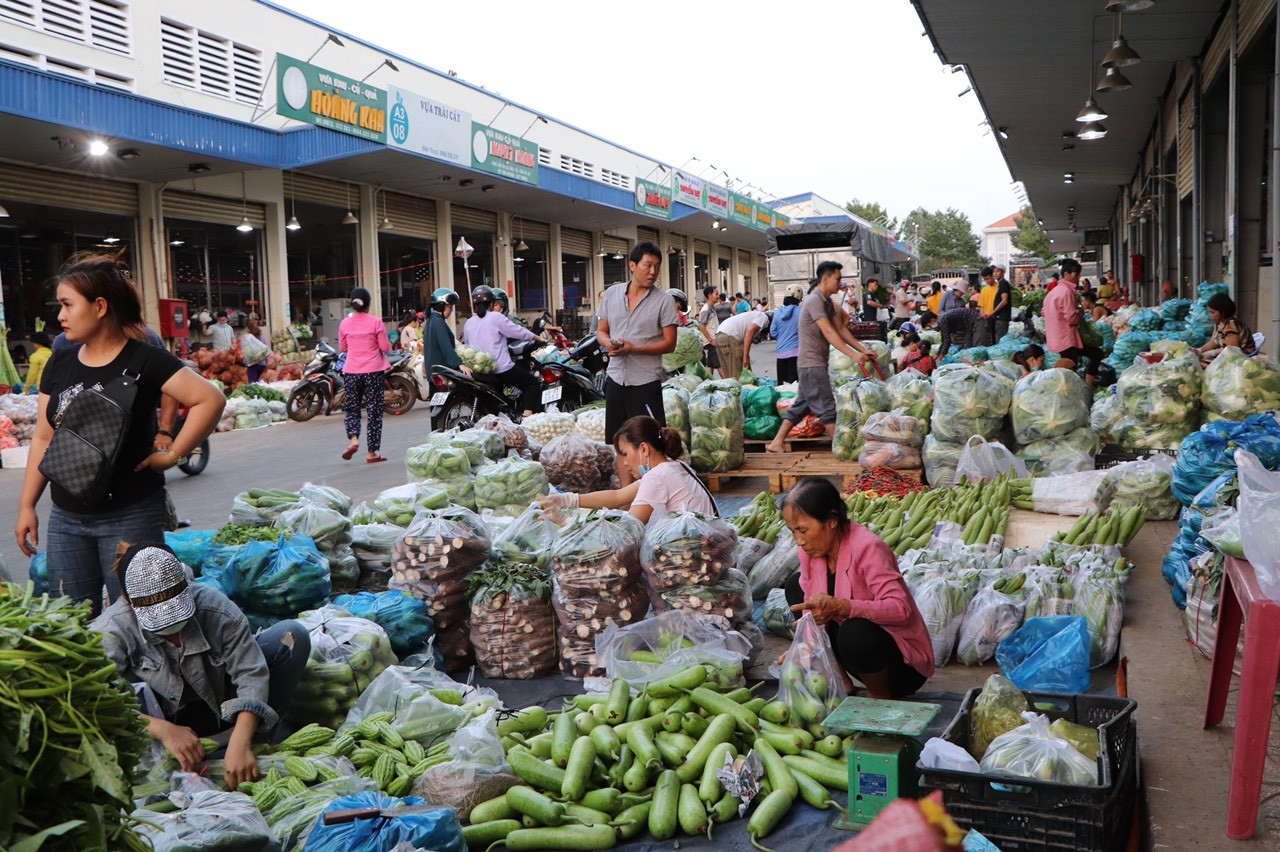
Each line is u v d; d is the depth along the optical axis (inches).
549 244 1449.3
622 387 295.1
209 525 319.9
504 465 287.9
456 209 1213.1
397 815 116.2
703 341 673.6
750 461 359.6
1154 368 294.2
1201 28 575.8
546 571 199.8
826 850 124.9
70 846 76.0
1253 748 113.0
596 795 134.6
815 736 148.0
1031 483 262.2
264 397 640.4
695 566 180.9
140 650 138.9
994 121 883.4
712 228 1852.9
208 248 868.0
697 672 155.7
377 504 245.9
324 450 487.8
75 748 76.4
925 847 24.5
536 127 1314.0
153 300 796.6
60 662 78.3
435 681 167.2
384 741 148.1
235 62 833.5
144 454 160.2
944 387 300.0
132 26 734.5
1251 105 522.9
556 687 182.4
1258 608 113.0
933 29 575.8
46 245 743.1
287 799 129.2
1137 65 694.5
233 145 722.8
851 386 344.8
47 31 668.7
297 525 208.4
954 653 189.8
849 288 1045.2
